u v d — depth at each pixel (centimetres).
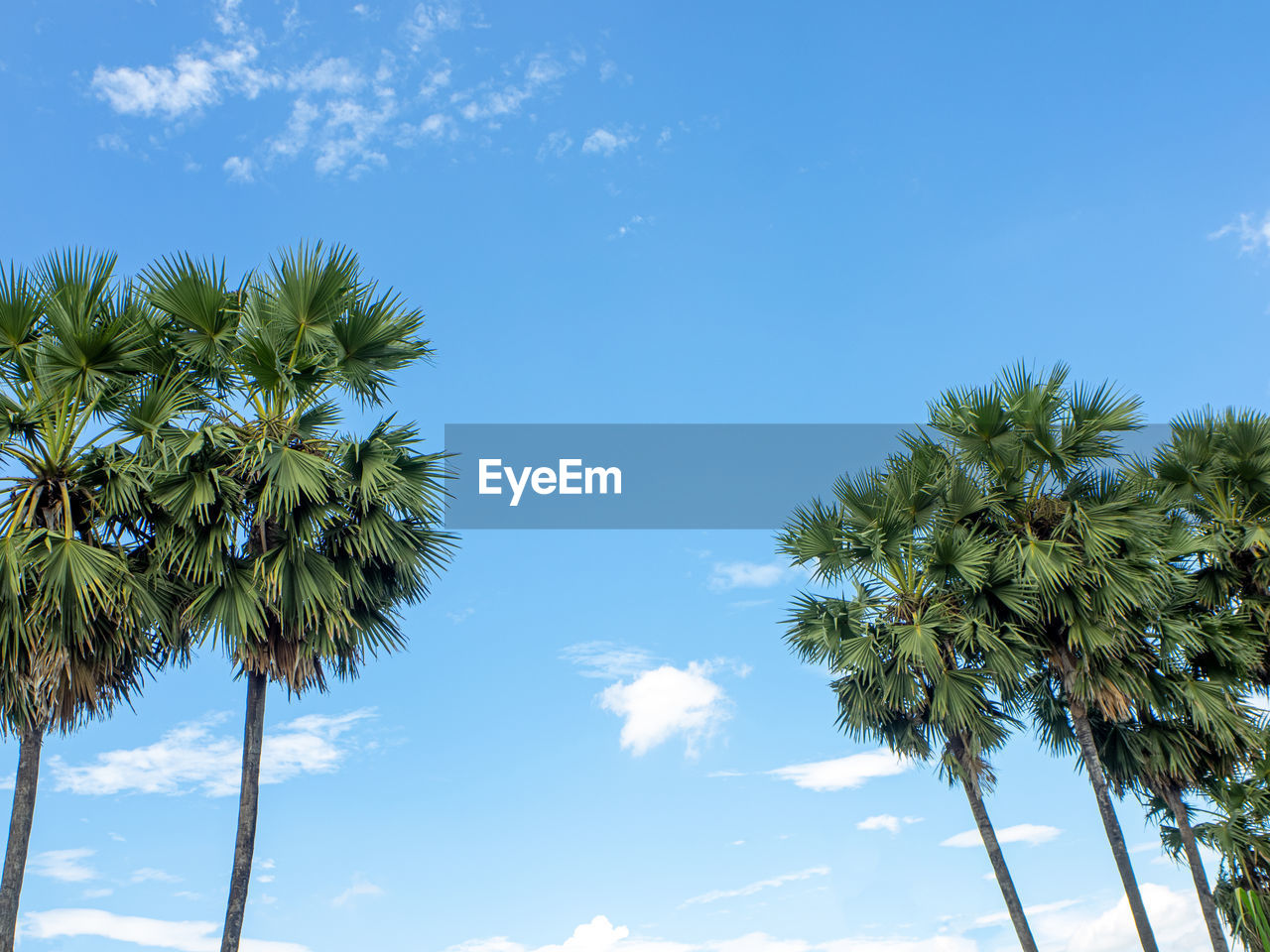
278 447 1097
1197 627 1364
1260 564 1517
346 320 1157
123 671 1071
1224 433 1594
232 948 984
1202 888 1327
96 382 1062
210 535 1062
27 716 962
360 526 1129
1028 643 1319
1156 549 1355
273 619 1096
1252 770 1352
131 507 1046
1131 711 1320
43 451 1039
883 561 1359
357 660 1165
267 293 1145
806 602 1400
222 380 1152
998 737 1320
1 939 901
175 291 1109
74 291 1079
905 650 1292
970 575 1313
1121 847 1262
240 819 1037
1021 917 1248
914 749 1363
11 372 1050
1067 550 1325
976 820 1310
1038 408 1369
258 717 1075
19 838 935
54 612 975
